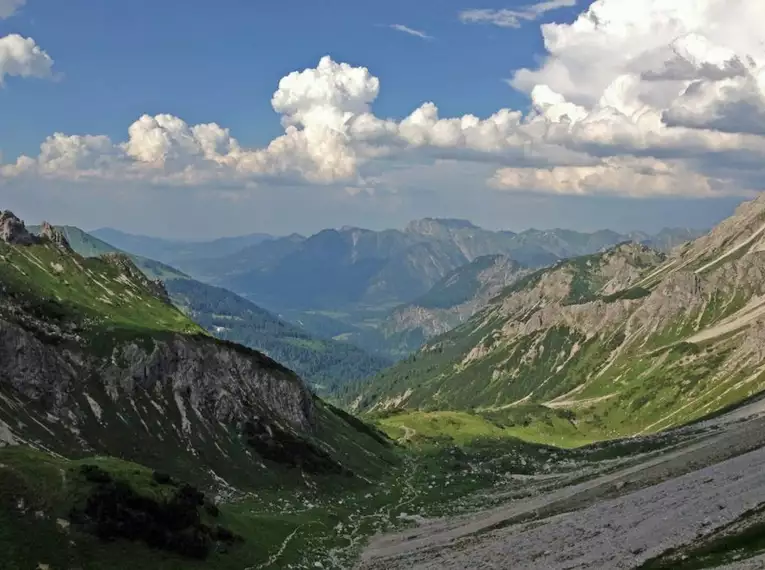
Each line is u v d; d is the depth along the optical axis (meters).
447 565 122.81
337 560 145.25
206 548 123.38
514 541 127.38
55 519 110.56
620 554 97.00
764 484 108.12
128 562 110.00
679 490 126.50
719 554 84.69
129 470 131.12
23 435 163.12
